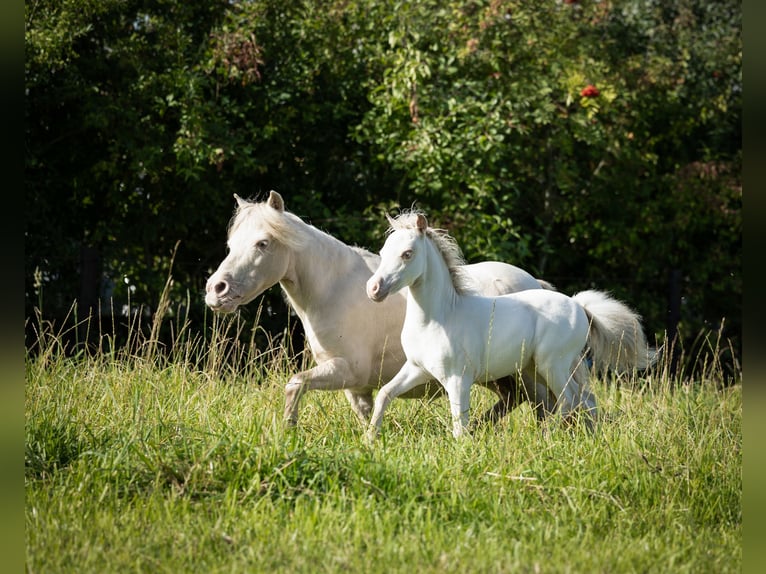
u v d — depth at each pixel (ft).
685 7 78.43
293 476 25.23
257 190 62.75
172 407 31.50
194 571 20.30
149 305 59.16
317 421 32.63
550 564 20.62
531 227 69.00
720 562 21.97
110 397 31.99
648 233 71.77
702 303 72.33
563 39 65.57
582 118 62.28
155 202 61.16
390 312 34.22
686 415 33.37
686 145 76.28
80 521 22.56
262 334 56.13
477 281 36.52
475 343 31.12
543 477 26.50
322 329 33.19
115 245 60.90
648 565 21.29
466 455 27.43
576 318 33.14
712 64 73.41
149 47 59.11
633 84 68.80
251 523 22.75
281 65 61.52
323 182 63.93
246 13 59.52
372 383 34.53
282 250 32.35
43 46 53.42
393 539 22.09
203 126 55.72
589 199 68.64
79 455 26.58
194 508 23.91
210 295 31.32
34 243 58.18
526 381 34.76
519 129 58.85
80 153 59.31
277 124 60.49
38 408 29.30
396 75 59.41
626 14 76.02
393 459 26.76
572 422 32.55
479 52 61.98
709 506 26.37
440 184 57.52
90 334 51.70
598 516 24.39
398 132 59.41
